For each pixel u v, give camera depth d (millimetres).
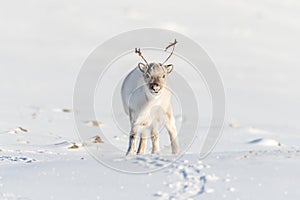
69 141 53562
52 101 112250
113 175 31750
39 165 35125
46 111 81875
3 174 33094
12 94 120875
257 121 99938
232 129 73250
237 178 30719
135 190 29391
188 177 30984
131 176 31469
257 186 29641
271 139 62844
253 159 34625
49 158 41125
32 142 53250
